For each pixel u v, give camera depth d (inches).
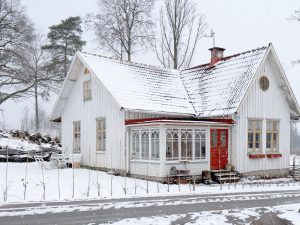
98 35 1533.0
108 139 885.2
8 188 605.6
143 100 863.7
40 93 1627.7
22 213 443.2
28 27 1565.0
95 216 429.7
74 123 1029.2
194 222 404.2
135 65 1004.6
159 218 420.5
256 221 411.8
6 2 1510.8
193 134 778.2
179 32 1470.2
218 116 848.9
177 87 989.2
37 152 1154.7
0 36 1509.6
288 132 946.7
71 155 955.3
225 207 495.8
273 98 916.6
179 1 1472.7
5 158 1060.5
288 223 410.9
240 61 928.3
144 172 776.3
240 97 820.0
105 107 900.0
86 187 649.0
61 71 1737.2
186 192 627.8
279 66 896.9
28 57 1560.0
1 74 1508.4
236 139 831.7
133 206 494.3
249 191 655.1
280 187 723.4
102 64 935.7
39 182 677.9
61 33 1902.1
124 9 1507.1
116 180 750.5
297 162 1199.6
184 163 760.3
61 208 474.6
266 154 886.4
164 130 738.2
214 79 949.2
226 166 824.3
